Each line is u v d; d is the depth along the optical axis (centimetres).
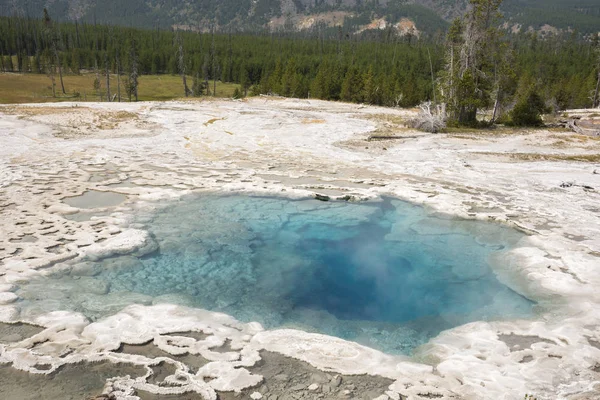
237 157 1983
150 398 603
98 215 1252
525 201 1477
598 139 2669
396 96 6175
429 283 996
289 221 1303
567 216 1335
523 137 2705
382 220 1333
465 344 752
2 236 1070
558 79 8512
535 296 913
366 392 629
